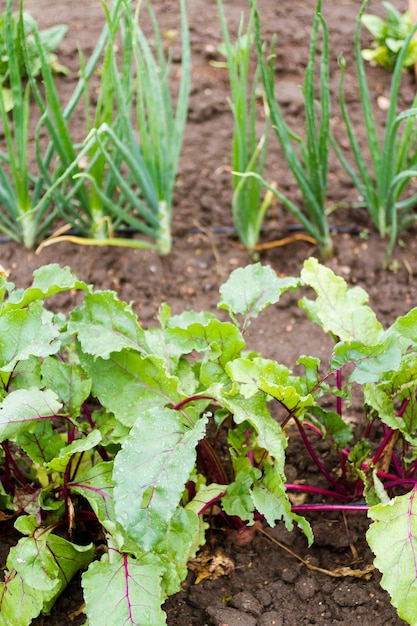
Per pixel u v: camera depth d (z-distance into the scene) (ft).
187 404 4.63
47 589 4.32
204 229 6.04
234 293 4.78
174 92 6.67
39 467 4.85
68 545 4.48
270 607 4.59
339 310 4.67
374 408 4.57
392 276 5.80
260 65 5.41
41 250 5.93
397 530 4.33
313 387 4.63
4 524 4.75
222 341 4.62
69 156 5.61
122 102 5.42
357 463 4.70
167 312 4.86
